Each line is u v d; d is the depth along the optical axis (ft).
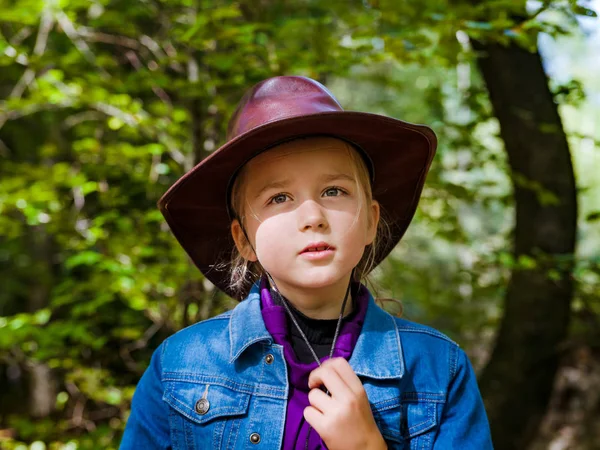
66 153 16.92
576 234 12.48
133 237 11.02
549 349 12.58
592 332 13.26
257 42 10.34
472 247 13.64
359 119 4.17
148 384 4.73
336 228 4.13
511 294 12.83
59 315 15.90
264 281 4.78
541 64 12.12
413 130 4.50
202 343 4.68
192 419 4.43
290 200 4.20
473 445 4.37
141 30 13.20
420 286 15.12
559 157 12.12
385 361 4.44
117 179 13.35
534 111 11.92
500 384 12.75
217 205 4.93
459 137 12.69
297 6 12.54
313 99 4.44
